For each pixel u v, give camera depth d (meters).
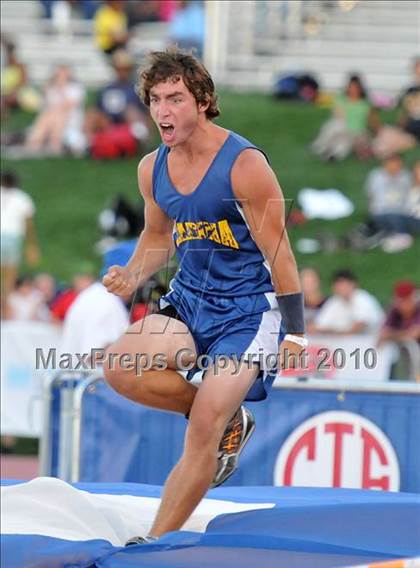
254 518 13.44
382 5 61.00
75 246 46.25
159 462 19.80
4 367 30.08
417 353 30.17
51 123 54.25
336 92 57.97
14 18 62.84
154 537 12.68
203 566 11.67
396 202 44.41
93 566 11.85
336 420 19.45
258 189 12.81
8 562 11.48
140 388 13.40
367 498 15.71
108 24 58.19
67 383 19.94
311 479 19.56
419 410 19.23
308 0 60.91
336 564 11.77
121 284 13.82
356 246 44.22
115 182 51.41
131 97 53.44
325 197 46.91
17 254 41.56
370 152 50.91
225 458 13.66
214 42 58.59
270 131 54.38
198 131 12.92
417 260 42.78
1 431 30.05
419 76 51.16
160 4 58.88
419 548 12.41
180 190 13.09
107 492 16.14
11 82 56.84
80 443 19.80
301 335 13.35
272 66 59.59
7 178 42.53
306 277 34.47
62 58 60.66
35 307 36.69
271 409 19.59
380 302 39.62
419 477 19.27
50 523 12.51
